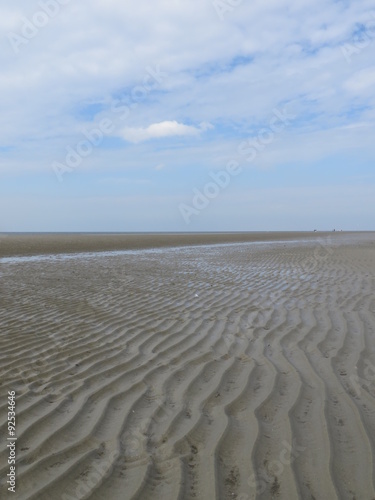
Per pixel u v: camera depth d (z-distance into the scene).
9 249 24.81
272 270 13.41
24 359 4.84
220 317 6.87
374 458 2.85
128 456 2.90
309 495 2.51
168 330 6.09
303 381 4.15
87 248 27.92
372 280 10.51
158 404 3.68
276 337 5.70
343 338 5.59
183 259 18.52
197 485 2.61
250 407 3.61
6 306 7.72
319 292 9.00
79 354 5.02
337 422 3.33
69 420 3.39
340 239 43.62
